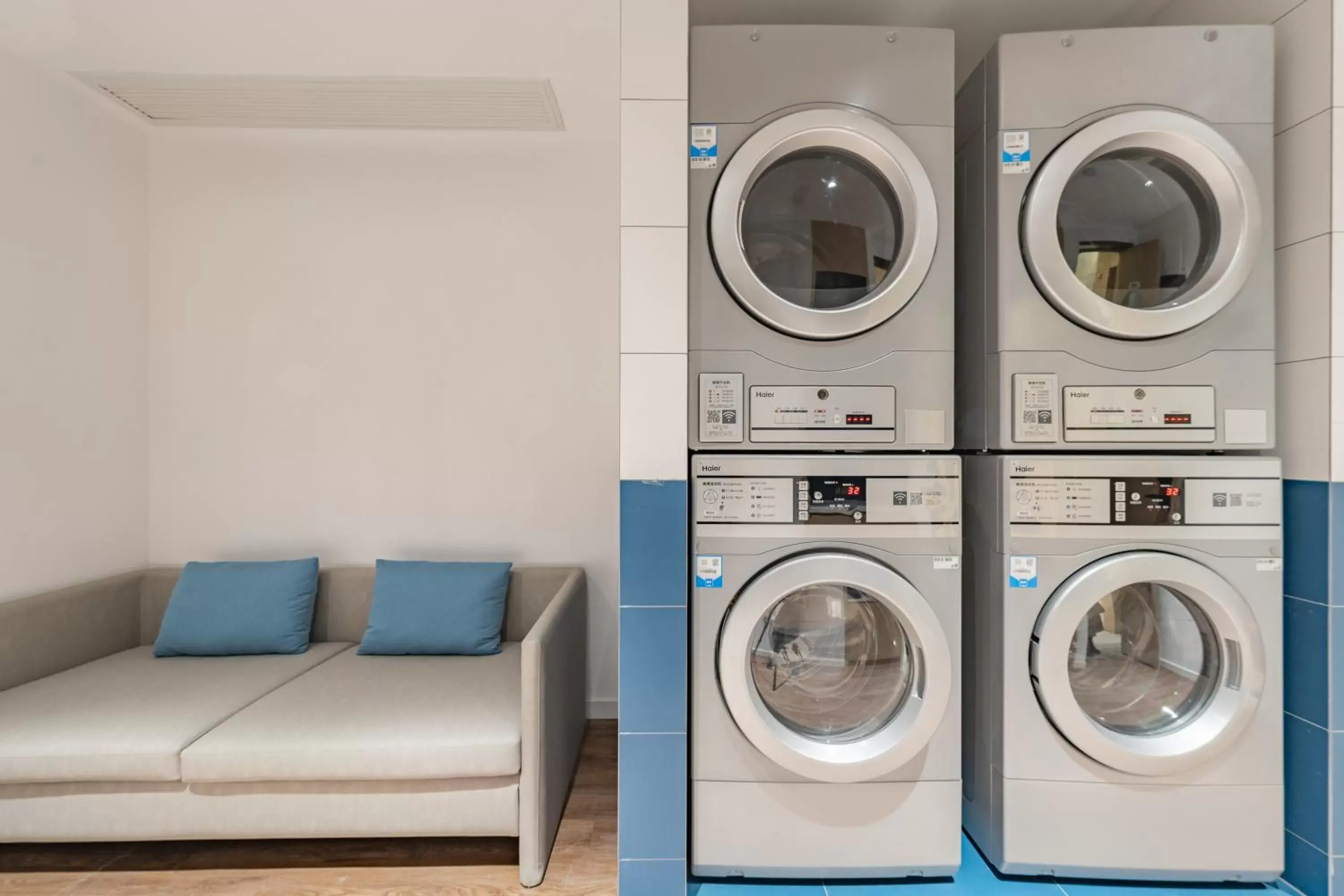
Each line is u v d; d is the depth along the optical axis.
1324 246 1.51
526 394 2.76
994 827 1.59
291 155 2.72
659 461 1.49
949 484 1.56
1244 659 1.52
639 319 1.49
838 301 1.60
